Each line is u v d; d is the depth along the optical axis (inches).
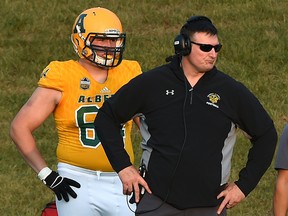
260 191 1125.1
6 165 1224.2
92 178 750.5
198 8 1711.4
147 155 662.5
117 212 756.0
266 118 661.9
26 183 1164.5
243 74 1510.8
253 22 1656.0
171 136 649.6
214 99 650.8
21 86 1508.4
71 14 1702.8
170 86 655.8
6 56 1583.4
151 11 1702.8
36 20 1686.8
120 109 665.0
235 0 1726.1
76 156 746.8
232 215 1059.3
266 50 1568.7
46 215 804.6
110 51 748.0
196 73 655.1
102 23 749.3
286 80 1499.8
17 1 1745.8
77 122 745.0
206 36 645.9
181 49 650.8
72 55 1589.6
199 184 649.6
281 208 711.1
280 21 1660.9
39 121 745.6
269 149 663.8
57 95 746.8
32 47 1610.5
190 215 661.3
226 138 655.1
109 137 669.3
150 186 658.2
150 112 658.8
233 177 1165.1
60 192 743.1
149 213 659.4
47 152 1272.1
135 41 1610.5
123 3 1732.3
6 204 1093.8
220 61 1544.0
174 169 647.1
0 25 1674.5
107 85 756.6
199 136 647.1
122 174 661.3
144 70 1531.7
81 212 749.9
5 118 1391.5
